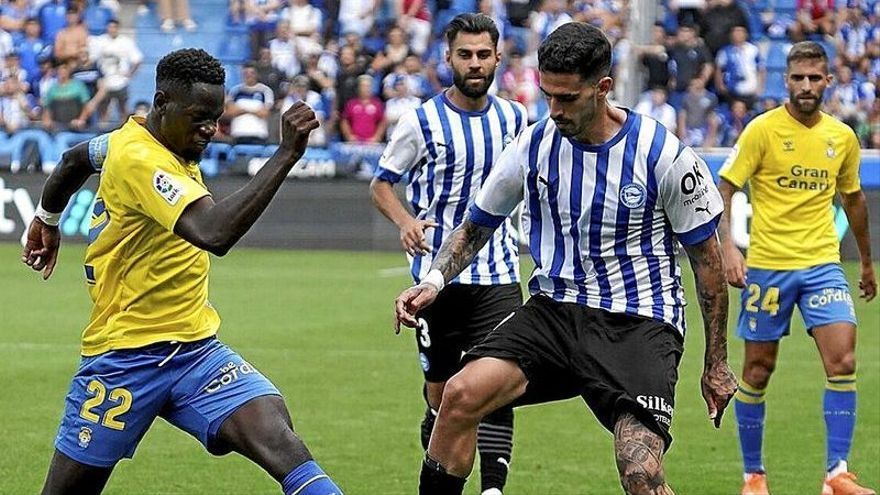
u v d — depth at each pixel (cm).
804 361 2034
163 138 859
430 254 1294
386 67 3647
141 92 3938
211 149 3512
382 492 1253
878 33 3731
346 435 1505
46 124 3662
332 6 3872
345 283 2828
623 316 920
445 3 3866
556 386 937
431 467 930
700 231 908
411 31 3819
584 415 1644
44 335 2192
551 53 859
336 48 3806
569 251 929
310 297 2627
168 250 868
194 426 877
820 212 1314
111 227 867
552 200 921
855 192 1329
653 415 881
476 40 1263
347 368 1933
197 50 852
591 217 912
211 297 2622
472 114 1288
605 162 903
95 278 884
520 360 921
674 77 3472
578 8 3741
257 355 2028
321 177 3456
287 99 3578
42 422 1553
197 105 840
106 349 880
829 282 1295
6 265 3069
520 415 1642
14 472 1312
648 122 910
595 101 873
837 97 3575
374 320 2361
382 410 1645
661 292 926
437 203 1289
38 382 1803
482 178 1287
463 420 918
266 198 795
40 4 3891
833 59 3716
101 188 871
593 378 905
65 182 945
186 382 880
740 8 3600
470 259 973
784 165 1309
